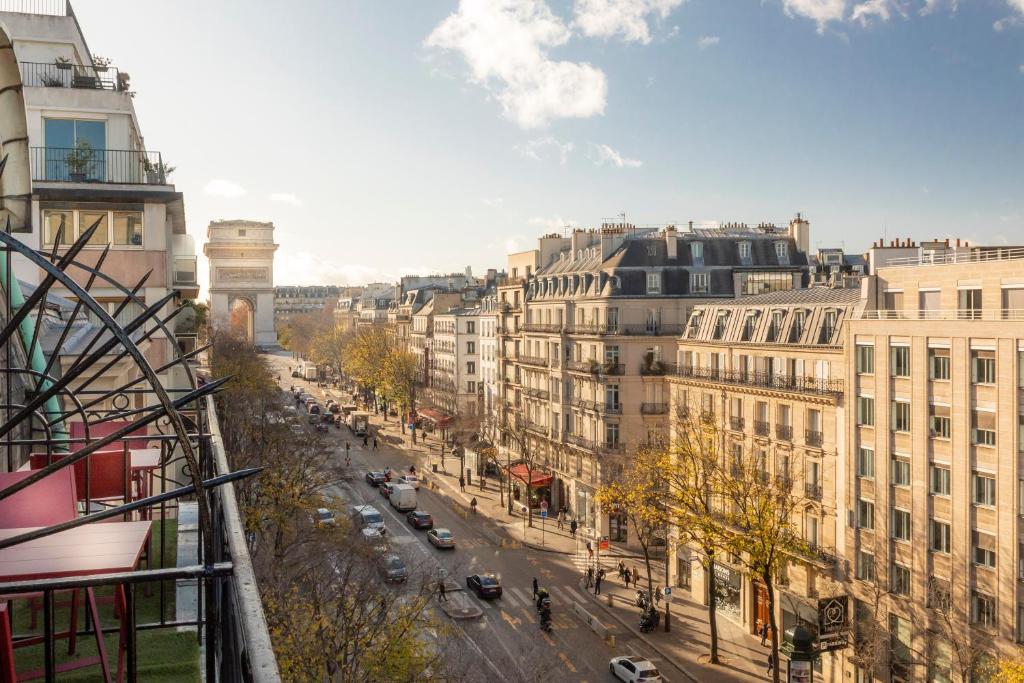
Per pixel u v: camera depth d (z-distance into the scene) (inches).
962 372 1405.0
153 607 401.4
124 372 789.2
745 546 1636.3
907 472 1521.9
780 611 1801.2
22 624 374.9
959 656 1296.8
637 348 2596.0
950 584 1425.9
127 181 1325.0
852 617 1610.5
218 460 325.4
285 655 1098.1
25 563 218.1
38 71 1354.6
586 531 2699.3
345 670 1131.3
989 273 1390.3
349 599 1322.6
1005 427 1332.4
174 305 1584.6
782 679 1620.3
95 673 317.1
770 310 1947.6
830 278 2503.7
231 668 169.6
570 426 2901.1
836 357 1695.4
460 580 2159.2
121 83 1349.7
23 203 482.9
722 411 2042.3
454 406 4414.4
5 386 463.8
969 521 1393.9
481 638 1760.6
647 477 1962.4
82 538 242.1
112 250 1240.2
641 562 2405.3
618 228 2906.0
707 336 2182.6
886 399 1551.4
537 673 1462.8
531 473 2886.3
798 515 1785.2
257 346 6692.9
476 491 3289.9
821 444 1721.2
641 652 1758.1
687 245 2736.2
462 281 5556.1
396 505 2866.6
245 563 178.2
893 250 1925.4
